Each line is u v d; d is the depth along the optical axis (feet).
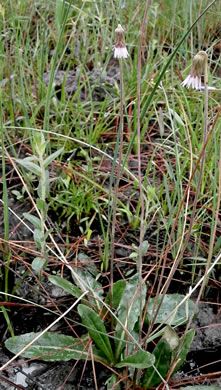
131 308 2.18
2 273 2.43
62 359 2.06
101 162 2.89
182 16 4.06
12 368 2.10
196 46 3.96
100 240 2.65
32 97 3.23
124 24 3.93
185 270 2.51
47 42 3.68
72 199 2.71
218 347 2.23
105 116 3.16
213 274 2.48
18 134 3.15
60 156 3.04
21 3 3.79
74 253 2.57
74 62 3.81
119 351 2.08
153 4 4.05
